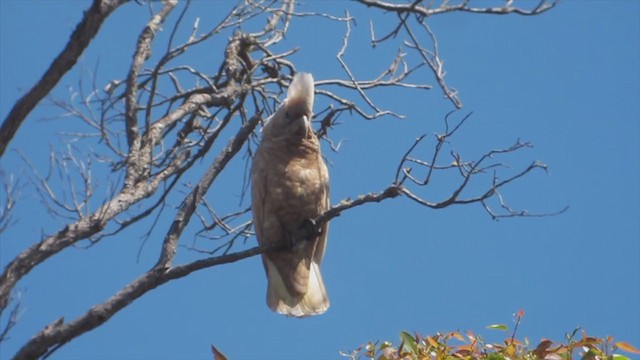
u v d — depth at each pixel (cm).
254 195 2205
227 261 1722
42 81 1571
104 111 2072
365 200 1794
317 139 2258
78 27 1574
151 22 2217
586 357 1506
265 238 2186
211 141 2019
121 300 1639
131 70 2145
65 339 1605
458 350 1551
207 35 2166
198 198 1778
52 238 1703
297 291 2167
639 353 1506
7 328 1609
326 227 2239
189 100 2180
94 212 1772
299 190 2173
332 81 2323
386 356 1556
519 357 1522
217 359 1600
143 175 1934
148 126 2075
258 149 2239
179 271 1691
